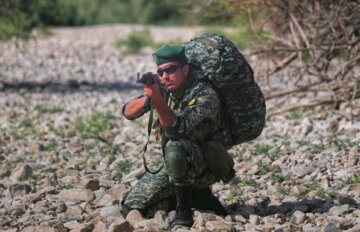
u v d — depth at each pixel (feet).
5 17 81.51
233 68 29.86
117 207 33.91
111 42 128.47
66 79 87.40
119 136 52.70
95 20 173.88
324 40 54.34
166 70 29.66
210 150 30.17
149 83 28.58
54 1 85.46
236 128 30.86
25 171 41.78
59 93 76.43
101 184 39.34
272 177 38.99
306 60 62.80
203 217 30.86
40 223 32.89
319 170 39.78
